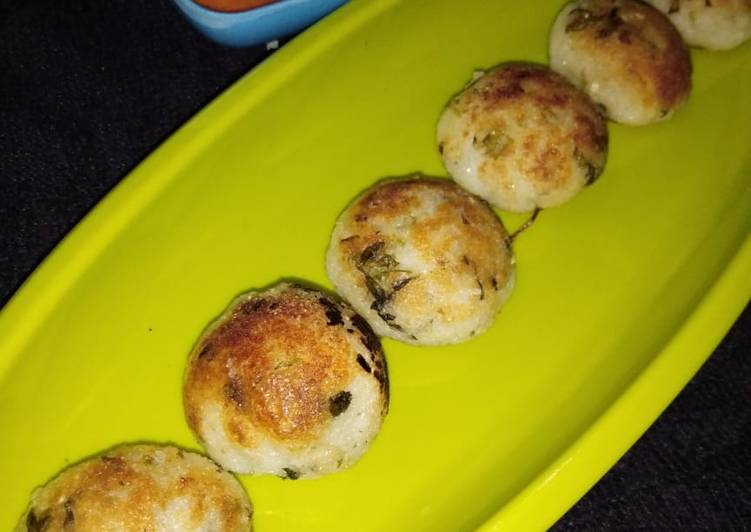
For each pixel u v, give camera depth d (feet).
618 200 0.69
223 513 0.53
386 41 0.68
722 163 0.71
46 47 0.73
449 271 0.58
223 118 0.61
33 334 0.55
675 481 0.63
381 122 0.69
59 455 0.58
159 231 0.61
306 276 0.66
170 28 0.74
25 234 0.66
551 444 0.60
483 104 0.64
